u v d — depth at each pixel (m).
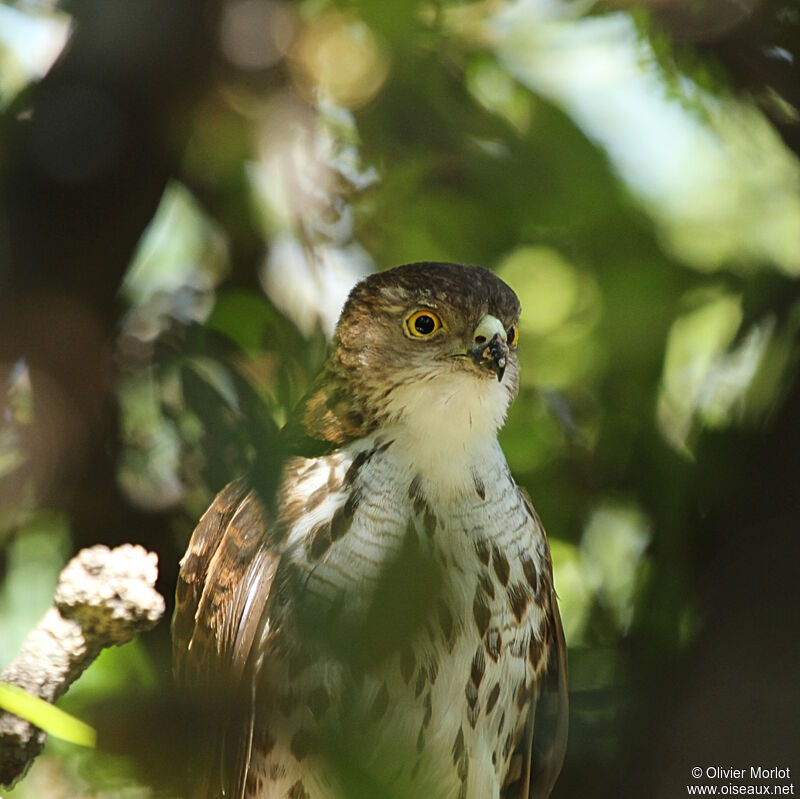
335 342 10.69
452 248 11.43
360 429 10.41
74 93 9.30
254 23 9.40
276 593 9.70
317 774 9.70
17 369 9.61
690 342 12.38
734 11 10.23
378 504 9.99
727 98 10.77
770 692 10.13
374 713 9.78
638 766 10.28
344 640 8.30
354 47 9.55
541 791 11.13
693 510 10.95
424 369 10.24
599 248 11.30
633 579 11.61
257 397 10.42
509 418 12.34
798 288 11.09
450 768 10.20
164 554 10.79
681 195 12.44
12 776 6.81
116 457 10.29
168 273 11.59
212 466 10.33
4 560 10.60
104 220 9.45
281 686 9.66
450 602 9.93
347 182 10.13
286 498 9.98
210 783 9.45
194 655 10.16
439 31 9.22
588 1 10.10
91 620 7.24
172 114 9.39
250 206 11.30
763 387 10.91
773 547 10.50
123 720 7.59
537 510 12.01
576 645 11.68
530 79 9.92
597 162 9.62
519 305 10.90
